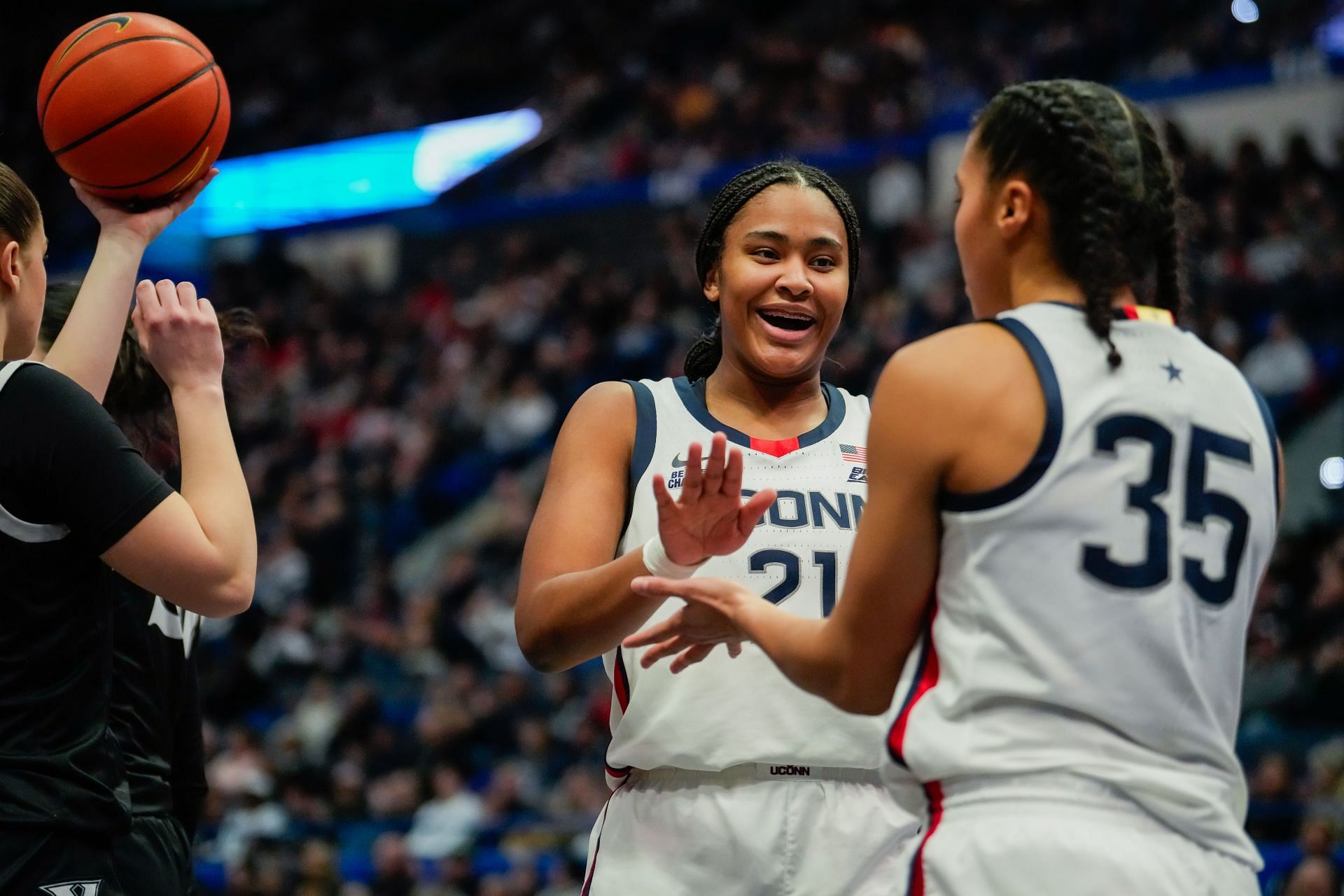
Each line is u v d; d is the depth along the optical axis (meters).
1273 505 1.98
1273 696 8.23
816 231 2.71
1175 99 14.05
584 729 9.33
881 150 15.16
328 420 15.48
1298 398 10.90
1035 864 1.77
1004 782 1.82
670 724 2.54
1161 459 1.87
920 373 1.88
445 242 18.14
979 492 1.85
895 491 1.89
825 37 17.73
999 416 1.85
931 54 16.47
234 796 8.92
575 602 2.37
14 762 2.11
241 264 18.31
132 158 2.45
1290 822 6.50
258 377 16.20
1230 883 1.83
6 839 2.09
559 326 15.43
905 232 13.87
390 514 13.87
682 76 18.36
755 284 2.69
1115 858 1.76
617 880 2.55
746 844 2.49
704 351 2.96
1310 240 11.88
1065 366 1.87
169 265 19.02
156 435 2.83
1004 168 1.99
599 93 19.03
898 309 13.01
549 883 7.39
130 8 21.00
